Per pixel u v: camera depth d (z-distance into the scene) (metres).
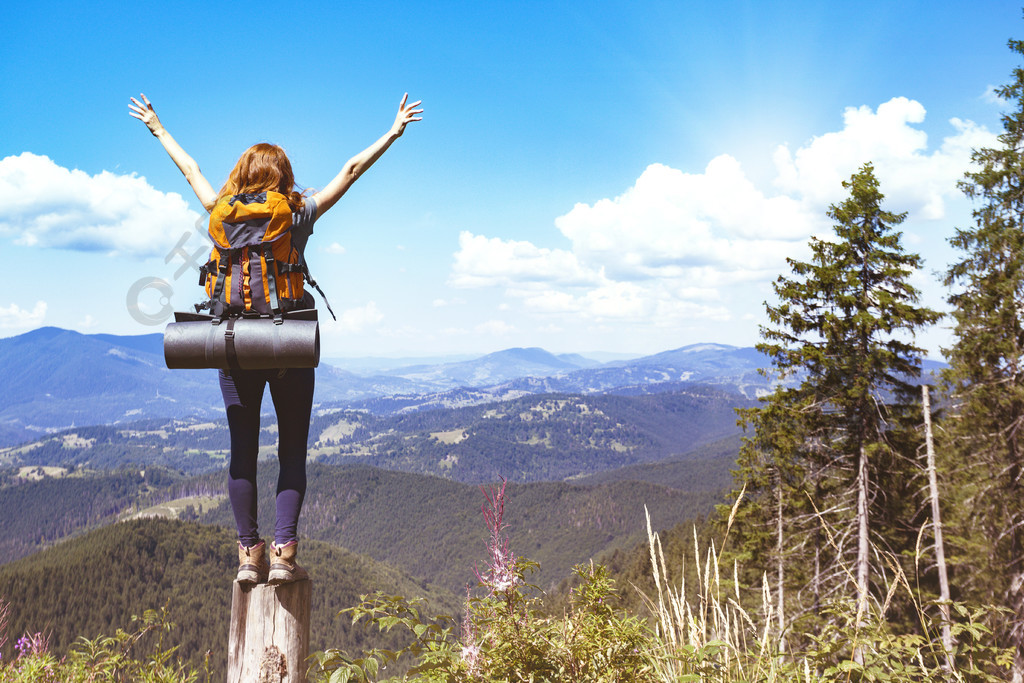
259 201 2.29
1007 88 20.97
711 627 2.21
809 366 22.42
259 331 2.21
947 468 19.09
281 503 2.28
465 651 1.97
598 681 1.95
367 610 1.94
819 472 21.05
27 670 2.81
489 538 2.06
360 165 2.57
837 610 2.14
